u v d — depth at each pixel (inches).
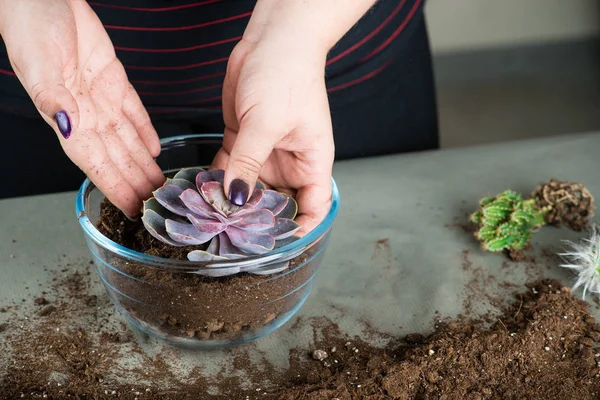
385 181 34.0
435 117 38.3
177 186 23.7
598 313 27.5
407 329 26.6
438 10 73.6
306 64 24.5
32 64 21.5
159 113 33.9
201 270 21.9
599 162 35.3
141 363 25.0
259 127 23.4
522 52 75.2
